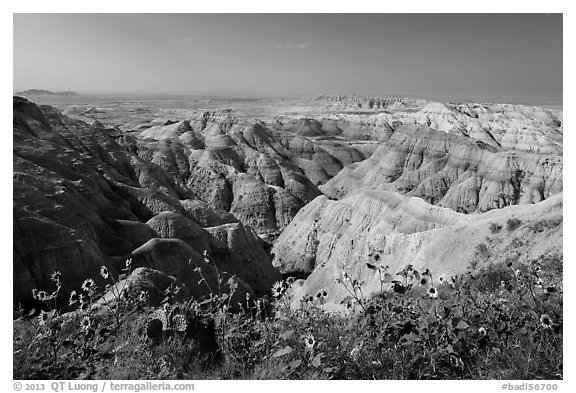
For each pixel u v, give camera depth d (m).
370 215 66.19
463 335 7.83
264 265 63.53
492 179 99.62
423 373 7.45
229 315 10.11
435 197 103.94
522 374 7.03
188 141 133.50
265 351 8.96
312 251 71.69
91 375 8.38
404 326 8.19
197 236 58.16
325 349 8.20
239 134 149.75
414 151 119.00
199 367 8.62
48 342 8.98
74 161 64.75
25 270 36.88
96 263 40.78
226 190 102.88
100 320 10.27
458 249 33.44
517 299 8.98
